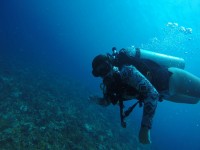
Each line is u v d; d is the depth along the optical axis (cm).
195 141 2122
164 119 2417
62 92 1549
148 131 221
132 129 1509
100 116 1379
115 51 308
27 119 953
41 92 1360
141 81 229
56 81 1859
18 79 1488
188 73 325
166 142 1878
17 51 2955
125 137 1266
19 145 752
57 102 1274
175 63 356
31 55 2992
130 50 332
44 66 2444
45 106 1148
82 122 1131
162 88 294
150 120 221
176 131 2214
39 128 905
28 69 1958
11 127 845
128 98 266
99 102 315
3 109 984
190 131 2327
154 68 296
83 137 968
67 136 920
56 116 1075
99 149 952
